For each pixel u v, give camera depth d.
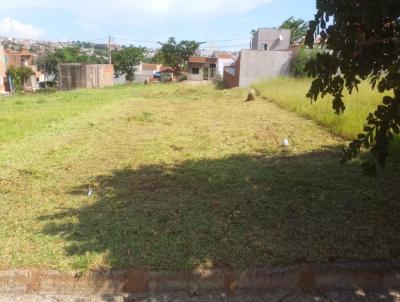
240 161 6.20
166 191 4.85
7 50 57.72
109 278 3.11
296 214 4.03
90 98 17.78
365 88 11.66
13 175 5.72
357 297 3.04
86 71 36.56
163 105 14.67
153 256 3.30
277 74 25.11
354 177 5.11
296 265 3.17
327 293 3.08
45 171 5.90
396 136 6.17
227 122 10.21
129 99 17.11
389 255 3.30
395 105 3.39
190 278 3.12
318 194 4.54
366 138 3.60
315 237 3.56
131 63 53.69
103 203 4.52
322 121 9.21
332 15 3.12
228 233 3.65
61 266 3.20
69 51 58.44
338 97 3.71
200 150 7.06
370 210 4.11
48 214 4.24
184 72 55.16
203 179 5.24
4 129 9.30
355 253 3.32
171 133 8.77
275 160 6.20
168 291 3.08
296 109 11.82
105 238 3.62
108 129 9.32
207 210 4.18
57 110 12.98
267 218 3.95
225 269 3.15
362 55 3.32
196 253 3.34
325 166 5.68
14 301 2.99
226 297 3.03
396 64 3.29
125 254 3.34
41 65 57.97
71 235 3.70
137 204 4.42
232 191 4.71
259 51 25.00
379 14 2.90
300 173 5.36
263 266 3.17
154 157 6.60
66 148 7.38
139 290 3.09
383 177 5.07
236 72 26.81
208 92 20.41
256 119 10.59
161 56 61.03
